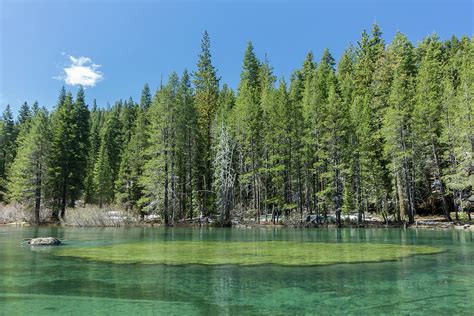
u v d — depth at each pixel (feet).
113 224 140.05
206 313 27.45
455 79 160.15
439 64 171.12
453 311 27.96
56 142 162.71
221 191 149.28
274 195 162.61
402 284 36.60
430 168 140.97
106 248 64.44
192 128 162.09
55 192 161.48
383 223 134.82
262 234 99.96
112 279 38.81
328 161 143.95
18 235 93.66
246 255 55.77
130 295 32.55
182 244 71.46
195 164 164.14
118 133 261.24
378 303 30.07
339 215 132.57
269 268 45.14
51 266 46.44
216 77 204.23
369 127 143.43
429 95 134.92
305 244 71.67
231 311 28.02
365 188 139.33
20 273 41.93
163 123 145.59
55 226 140.15
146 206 152.25
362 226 131.54
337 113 141.49
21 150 179.22
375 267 45.80
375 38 209.36
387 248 64.28
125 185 178.60
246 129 155.43
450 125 126.31
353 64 216.95
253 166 152.76
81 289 34.65
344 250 61.52
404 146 131.44
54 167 160.04
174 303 30.17
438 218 139.64
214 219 147.84
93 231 110.73
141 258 52.85
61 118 169.78
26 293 33.19
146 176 158.10
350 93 170.71
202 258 52.60
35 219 151.33
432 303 30.07
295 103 155.22
